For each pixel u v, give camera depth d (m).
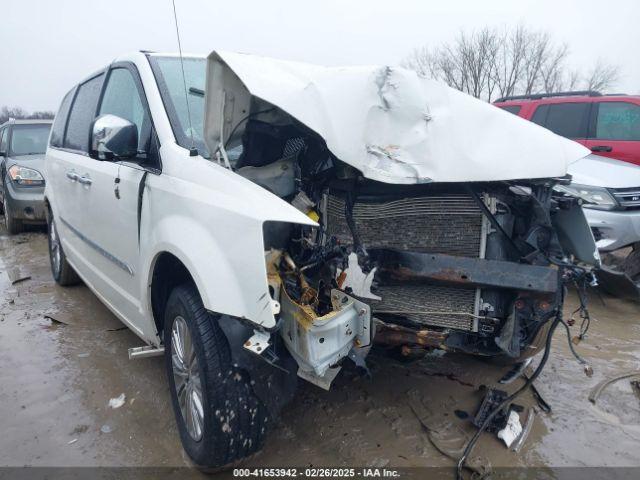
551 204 2.79
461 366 3.47
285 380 2.29
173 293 2.51
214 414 2.20
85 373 3.42
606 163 5.60
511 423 2.76
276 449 2.62
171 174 2.52
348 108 2.31
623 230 4.84
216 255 2.12
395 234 2.58
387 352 2.76
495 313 2.45
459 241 2.48
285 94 2.23
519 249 2.44
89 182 3.43
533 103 7.88
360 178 2.51
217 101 2.38
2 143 8.81
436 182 2.26
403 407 2.99
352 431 2.76
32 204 7.70
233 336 2.14
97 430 2.80
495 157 2.38
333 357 2.14
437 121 2.42
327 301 2.32
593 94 7.66
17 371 3.46
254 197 2.12
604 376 3.43
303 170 2.73
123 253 3.00
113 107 3.42
